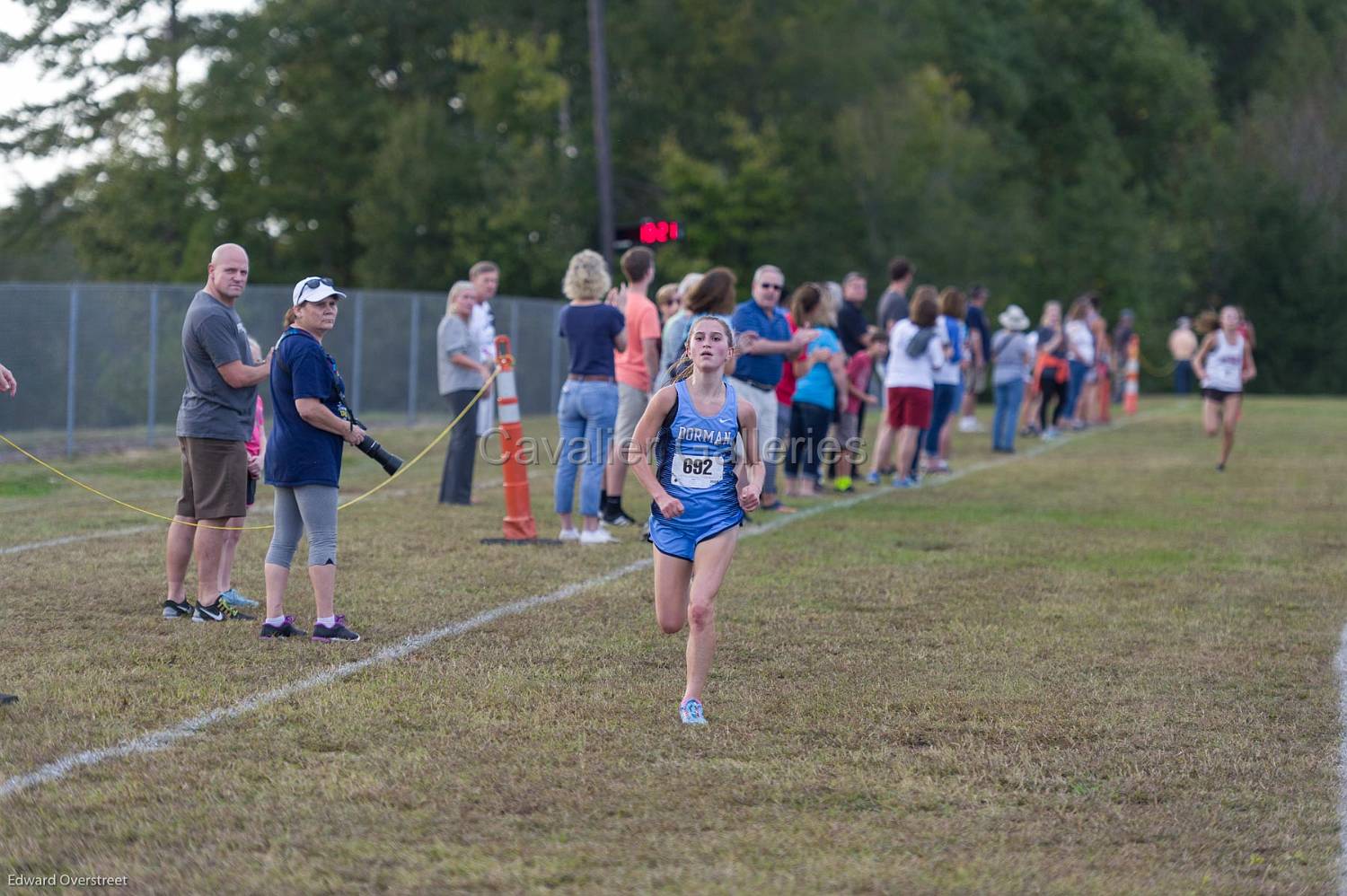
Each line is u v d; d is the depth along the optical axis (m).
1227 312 33.19
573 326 20.81
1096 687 12.93
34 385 39.06
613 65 80.56
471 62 80.25
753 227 81.62
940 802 9.80
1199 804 9.87
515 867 8.50
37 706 11.67
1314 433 46.31
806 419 27.19
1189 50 118.94
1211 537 22.44
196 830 9.05
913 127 82.19
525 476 21.06
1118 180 101.31
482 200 75.62
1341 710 12.27
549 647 14.09
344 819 9.27
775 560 19.56
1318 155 109.25
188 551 15.52
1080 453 37.94
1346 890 8.42
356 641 14.29
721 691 12.56
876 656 13.98
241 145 76.81
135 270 75.88
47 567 18.34
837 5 82.31
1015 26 105.56
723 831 9.17
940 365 29.00
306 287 14.04
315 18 78.19
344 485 28.91
